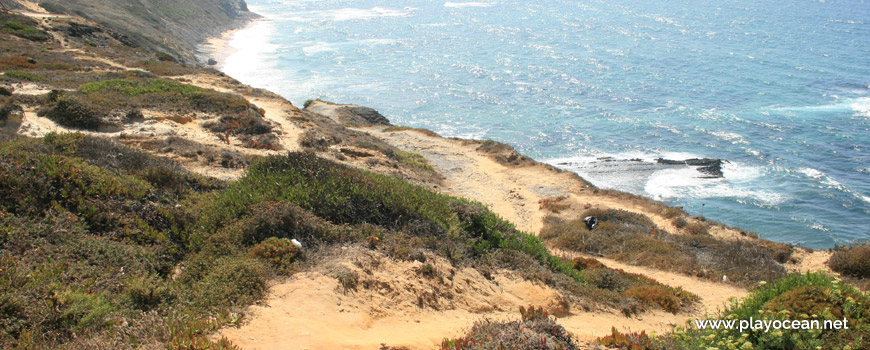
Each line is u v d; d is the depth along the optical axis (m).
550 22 113.50
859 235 30.45
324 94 63.44
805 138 46.81
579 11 127.50
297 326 6.88
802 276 8.17
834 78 65.25
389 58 83.25
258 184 12.38
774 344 6.25
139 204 10.59
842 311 6.64
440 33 104.50
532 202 23.98
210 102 26.59
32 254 7.99
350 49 90.00
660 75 69.56
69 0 69.88
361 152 26.20
